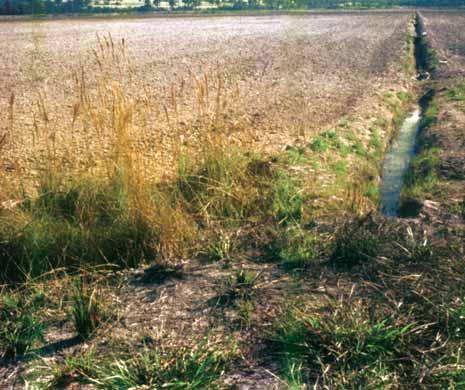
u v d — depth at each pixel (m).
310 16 72.75
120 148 6.24
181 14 79.31
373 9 96.81
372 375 3.53
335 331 3.83
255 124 12.92
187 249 5.54
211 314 4.35
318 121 13.59
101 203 6.09
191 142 10.59
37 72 20.11
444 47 32.44
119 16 72.00
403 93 19.03
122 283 4.95
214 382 3.52
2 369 3.78
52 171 6.62
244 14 79.62
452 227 6.07
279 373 3.63
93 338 4.11
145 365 3.62
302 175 9.04
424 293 4.42
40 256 5.32
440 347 3.77
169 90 16.81
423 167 10.34
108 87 7.93
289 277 4.86
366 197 8.84
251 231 5.89
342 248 5.15
